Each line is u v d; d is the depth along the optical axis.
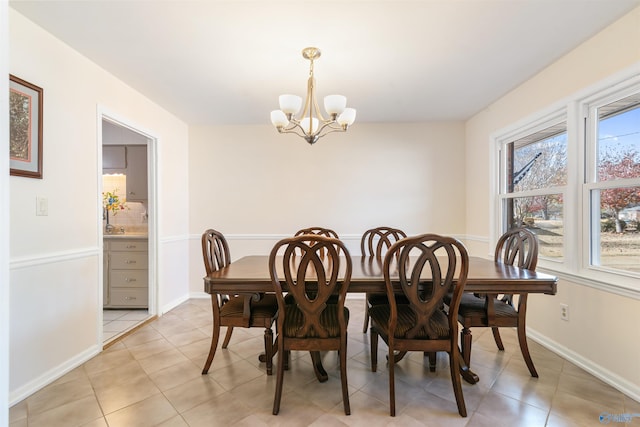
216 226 3.67
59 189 1.89
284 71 2.30
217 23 1.71
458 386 1.50
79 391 1.70
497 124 2.93
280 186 3.66
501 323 1.80
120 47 1.97
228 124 3.66
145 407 1.56
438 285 1.52
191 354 2.16
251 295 1.83
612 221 1.82
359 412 1.52
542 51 2.03
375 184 3.63
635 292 1.60
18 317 1.64
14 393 1.60
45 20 1.68
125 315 3.00
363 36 1.85
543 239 2.42
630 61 1.63
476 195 3.35
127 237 3.14
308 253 1.50
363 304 3.42
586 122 1.98
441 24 1.73
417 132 3.61
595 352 1.84
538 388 1.71
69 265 1.95
